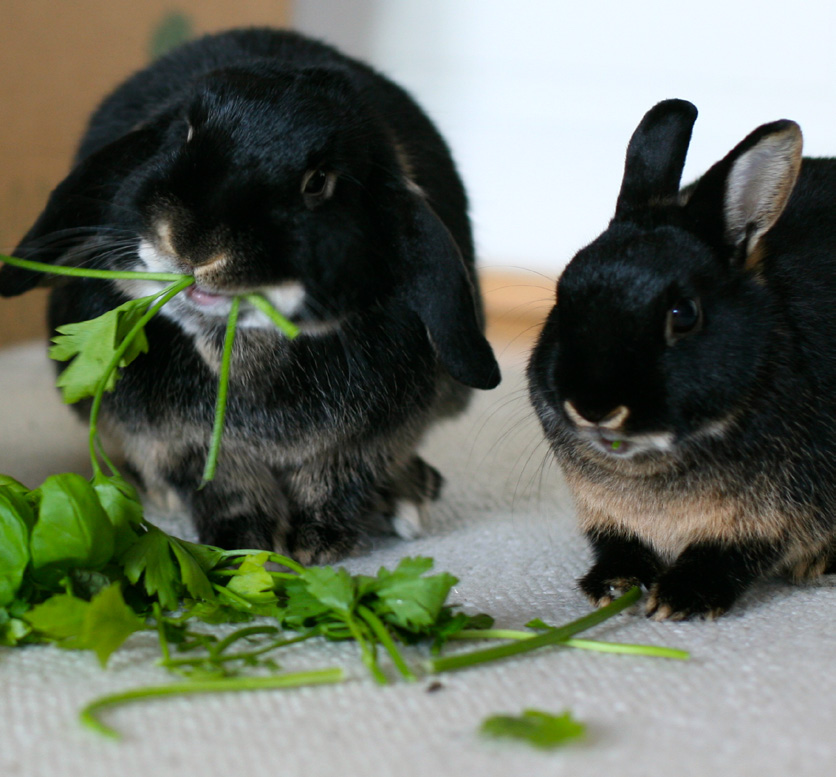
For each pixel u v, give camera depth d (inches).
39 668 28.0
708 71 68.9
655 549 33.3
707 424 29.8
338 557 35.8
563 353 30.0
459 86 72.7
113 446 40.1
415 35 72.7
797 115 68.4
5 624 28.9
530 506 39.4
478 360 33.1
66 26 53.7
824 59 67.4
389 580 28.8
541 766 24.9
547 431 32.8
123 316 31.3
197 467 35.4
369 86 37.3
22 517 29.5
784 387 30.7
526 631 30.2
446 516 38.7
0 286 34.1
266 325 32.4
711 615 30.9
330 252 31.3
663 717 26.4
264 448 34.8
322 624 29.2
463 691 27.2
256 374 33.8
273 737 25.6
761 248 31.8
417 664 28.4
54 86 53.5
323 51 39.7
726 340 29.8
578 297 30.0
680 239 30.4
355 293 32.2
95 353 31.0
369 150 32.9
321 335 33.3
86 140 38.7
